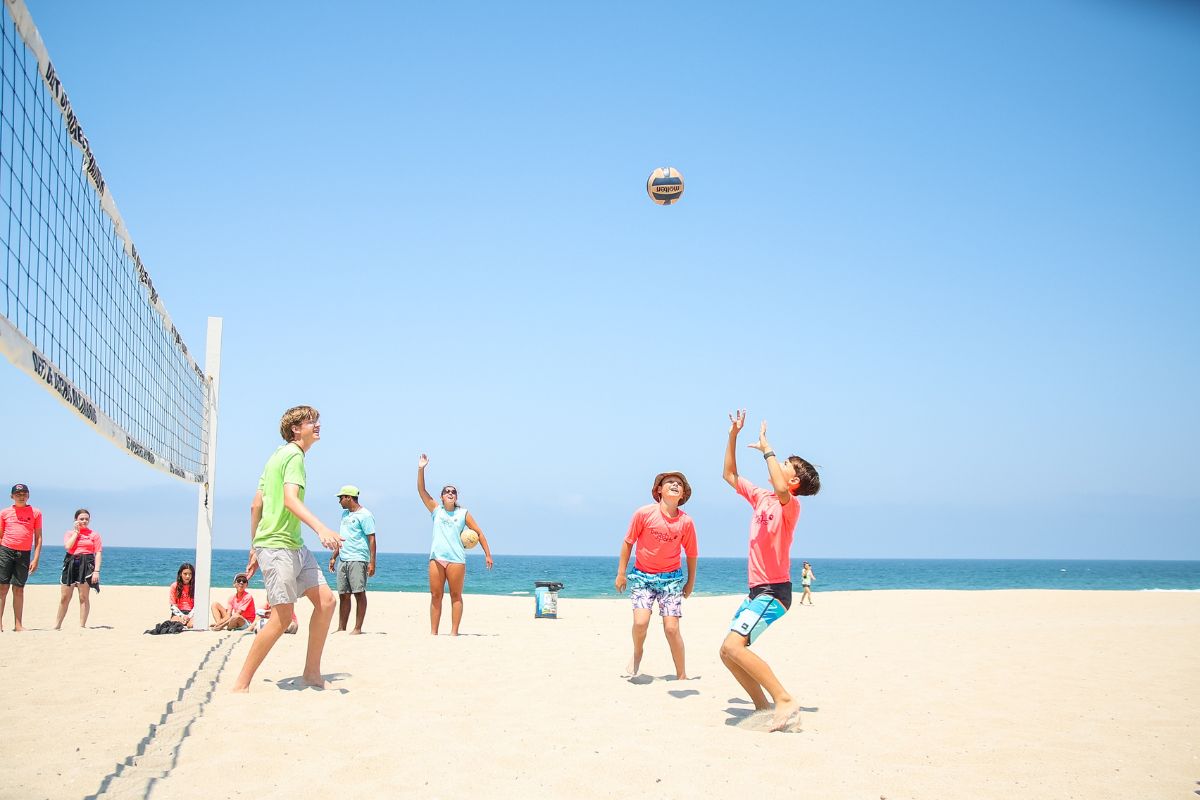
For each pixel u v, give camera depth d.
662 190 10.09
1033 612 16.08
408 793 3.20
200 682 5.27
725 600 19.22
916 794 3.38
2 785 3.13
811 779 3.54
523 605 17.52
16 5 4.05
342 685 5.34
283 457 5.00
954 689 5.91
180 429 8.16
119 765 3.41
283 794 3.14
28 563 8.73
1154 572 116.06
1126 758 4.02
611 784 3.40
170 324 7.75
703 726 4.49
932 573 105.69
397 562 107.50
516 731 4.23
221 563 75.25
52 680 5.31
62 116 4.94
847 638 9.65
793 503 4.57
